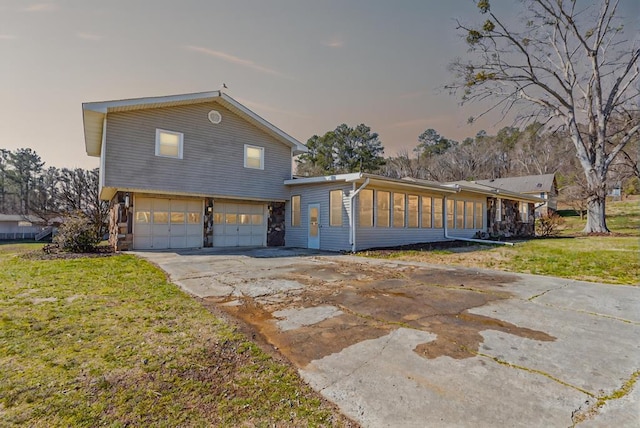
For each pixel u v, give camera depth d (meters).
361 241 10.85
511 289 5.00
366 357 2.65
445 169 47.81
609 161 17.72
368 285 5.35
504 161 47.66
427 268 7.05
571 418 1.83
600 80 17.39
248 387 2.17
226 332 3.16
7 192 40.41
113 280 5.52
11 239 27.20
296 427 1.76
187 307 3.99
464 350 2.77
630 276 5.89
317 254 9.85
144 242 10.62
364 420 1.83
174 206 11.20
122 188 9.75
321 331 3.25
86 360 2.51
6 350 2.67
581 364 2.50
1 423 1.75
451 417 1.85
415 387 2.18
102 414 1.85
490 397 2.05
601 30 16.69
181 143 10.86
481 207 16.89
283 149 13.50
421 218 13.27
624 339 3.00
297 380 2.28
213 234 11.95
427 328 3.32
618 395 2.07
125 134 9.82
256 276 6.12
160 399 2.01
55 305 3.97
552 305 4.11
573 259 7.90
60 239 10.29
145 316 3.60
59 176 20.30
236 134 12.21
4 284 5.13
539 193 33.19
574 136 18.33
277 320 3.59
